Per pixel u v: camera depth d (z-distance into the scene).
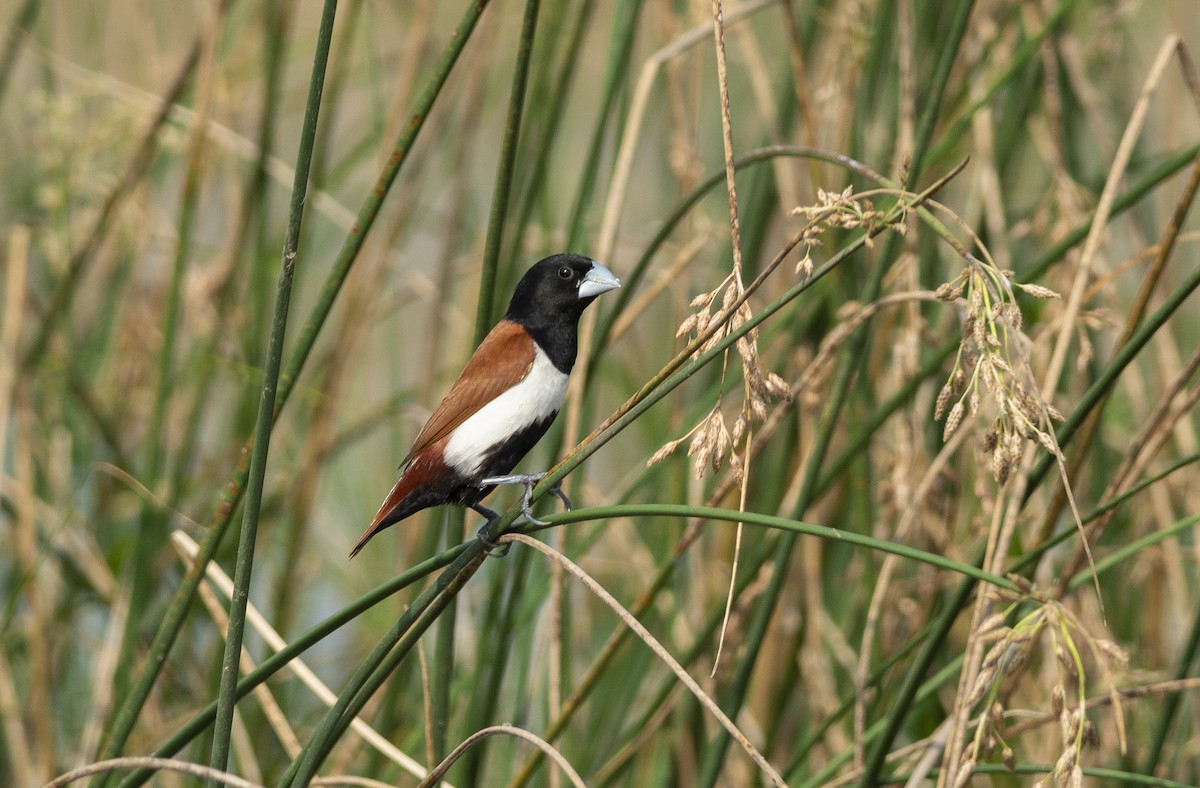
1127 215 11.01
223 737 5.99
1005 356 5.46
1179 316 12.02
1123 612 10.79
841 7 10.55
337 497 15.11
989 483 9.43
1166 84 11.91
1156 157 10.82
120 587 10.50
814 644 10.11
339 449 13.13
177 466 11.16
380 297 12.59
